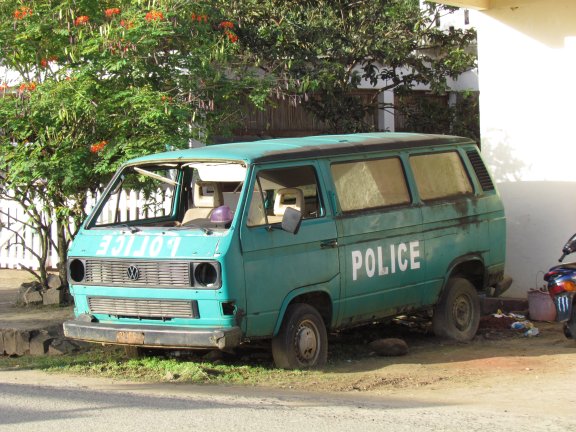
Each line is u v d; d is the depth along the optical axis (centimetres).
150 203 1244
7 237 1619
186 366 875
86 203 1247
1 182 1172
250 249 823
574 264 1027
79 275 894
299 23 1414
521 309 1233
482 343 1057
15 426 639
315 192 905
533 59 1251
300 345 880
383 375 863
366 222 938
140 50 1061
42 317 1109
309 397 754
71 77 1062
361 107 1539
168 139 1033
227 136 1204
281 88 1275
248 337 827
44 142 1077
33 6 1090
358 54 1497
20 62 1127
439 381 838
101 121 1059
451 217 1034
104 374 878
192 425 639
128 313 860
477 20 1299
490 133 1293
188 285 817
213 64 1191
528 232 1266
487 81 1292
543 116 1247
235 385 816
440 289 1031
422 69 1595
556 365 906
